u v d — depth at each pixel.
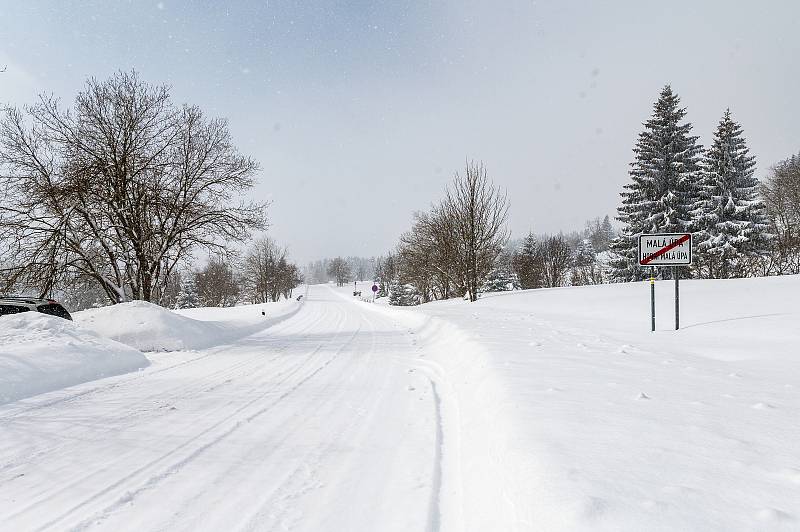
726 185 36.03
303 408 5.47
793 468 2.34
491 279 48.94
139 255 16.25
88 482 3.46
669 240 9.56
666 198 37.25
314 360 9.11
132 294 17.48
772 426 3.10
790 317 9.32
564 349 6.96
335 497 3.13
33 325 8.78
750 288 13.70
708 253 34.41
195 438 4.41
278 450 4.07
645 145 40.00
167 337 11.16
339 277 151.12
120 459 3.90
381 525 2.74
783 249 29.59
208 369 8.19
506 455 2.85
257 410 5.40
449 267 33.97
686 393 4.11
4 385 5.99
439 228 34.62
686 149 38.44
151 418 5.10
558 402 3.82
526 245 54.22
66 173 15.18
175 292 66.31
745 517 1.84
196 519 2.88
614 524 1.82
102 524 2.85
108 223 16.09
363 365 8.45
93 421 4.99
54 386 6.61
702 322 10.04
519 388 4.37
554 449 2.71
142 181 16.58
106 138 16.17
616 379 4.75
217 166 18.53
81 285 17.16
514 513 2.24
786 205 38.66
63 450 4.12
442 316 14.77
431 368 7.99
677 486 2.15
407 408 5.37
